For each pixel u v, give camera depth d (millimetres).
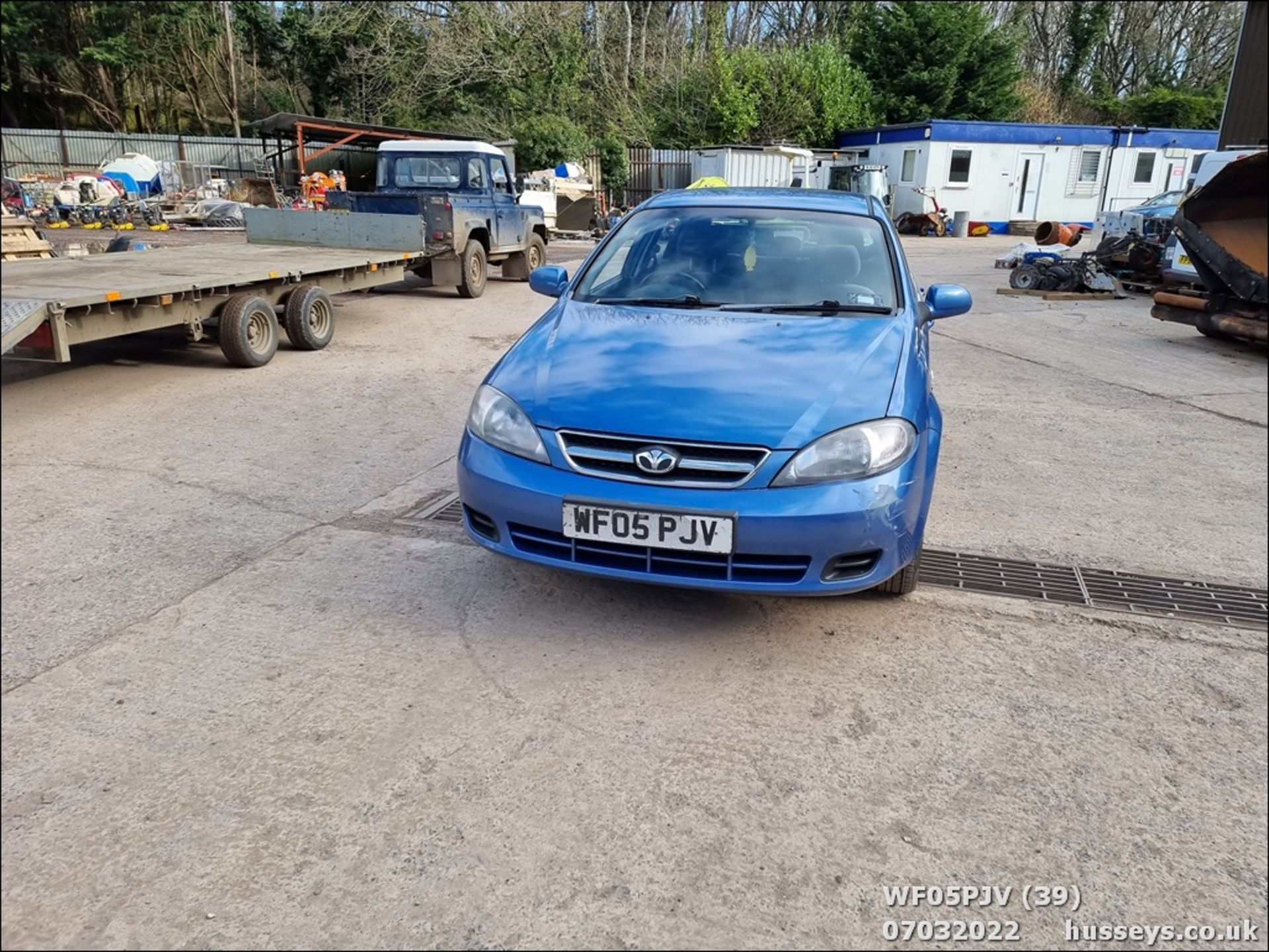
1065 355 8797
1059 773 2484
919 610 3426
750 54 32688
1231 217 8820
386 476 4766
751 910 1990
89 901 1967
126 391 6469
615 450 2859
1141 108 37312
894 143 30344
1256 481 5098
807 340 3361
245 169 27672
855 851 2176
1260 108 15172
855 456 2838
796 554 2781
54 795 2287
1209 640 3271
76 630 3111
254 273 7117
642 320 3590
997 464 5270
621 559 2906
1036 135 29016
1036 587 3668
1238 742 2648
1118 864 2160
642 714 2701
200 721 2611
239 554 3752
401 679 2854
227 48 30219
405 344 8672
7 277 6551
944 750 2572
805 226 4301
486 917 1953
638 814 2275
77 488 4496
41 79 29750
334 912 1955
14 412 5863
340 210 11938
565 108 31281
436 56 29391
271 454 5098
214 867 2072
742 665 2986
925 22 33062
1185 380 7801
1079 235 19234
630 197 29547
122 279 6500
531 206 14430
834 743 2586
